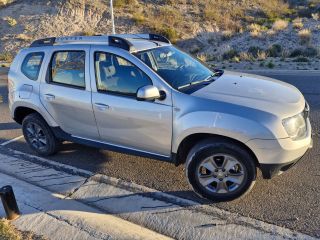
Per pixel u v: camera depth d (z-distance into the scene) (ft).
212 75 18.13
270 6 133.80
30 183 18.25
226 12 127.85
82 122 18.49
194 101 15.05
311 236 13.04
